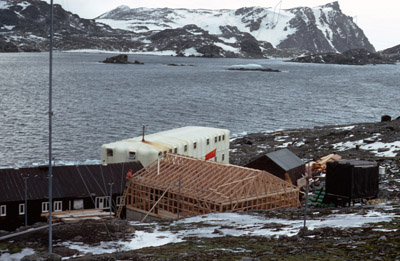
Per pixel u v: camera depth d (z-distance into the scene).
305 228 29.53
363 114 174.25
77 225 36.38
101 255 27.19
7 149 101.44
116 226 36.19
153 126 139.50
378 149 78.56
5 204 45.00
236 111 176.88
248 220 38.75
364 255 21.98
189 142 70.31
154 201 51.81
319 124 150.00
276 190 51.00
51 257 26.92
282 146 98.75
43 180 48.56
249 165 61.09
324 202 44.72
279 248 25.81
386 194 47.19
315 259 22.20
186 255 25.45
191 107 185.38
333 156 70.06
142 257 25.70
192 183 50.78
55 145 108.12
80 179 50.75
